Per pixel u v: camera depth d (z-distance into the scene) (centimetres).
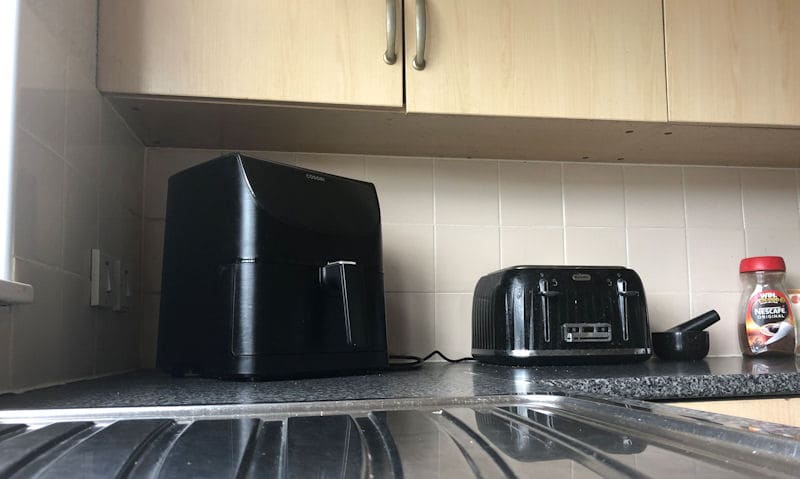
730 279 145
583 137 125
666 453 41
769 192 149
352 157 135
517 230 138
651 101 114
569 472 36
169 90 99
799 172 149
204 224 93
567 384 82
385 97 106
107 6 99
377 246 105
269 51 103
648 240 143
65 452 42
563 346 105
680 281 143
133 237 119
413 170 136
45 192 77
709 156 141
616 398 63
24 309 71
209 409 61
